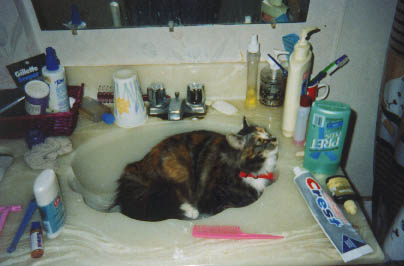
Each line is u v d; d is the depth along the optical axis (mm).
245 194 965
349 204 774
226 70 1110
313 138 833
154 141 1101
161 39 1067
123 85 988
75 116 1041
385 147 1143
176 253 686
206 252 688
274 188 840
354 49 1132
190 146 1069
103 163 1067
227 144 1029
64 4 988
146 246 701
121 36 1055
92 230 735
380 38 1106
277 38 1084
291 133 1000
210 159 1038
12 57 1077
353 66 1173
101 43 1066
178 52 1098
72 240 714
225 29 1057
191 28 1048
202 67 1104
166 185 1036
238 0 1004
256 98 1162
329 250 691
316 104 821
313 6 1030
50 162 905
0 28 1017
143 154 1111
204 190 1014
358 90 1235
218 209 963
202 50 1098
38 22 1013
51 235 713
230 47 1096
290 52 1069
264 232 728
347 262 681
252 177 966
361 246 688
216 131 1105
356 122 1323
